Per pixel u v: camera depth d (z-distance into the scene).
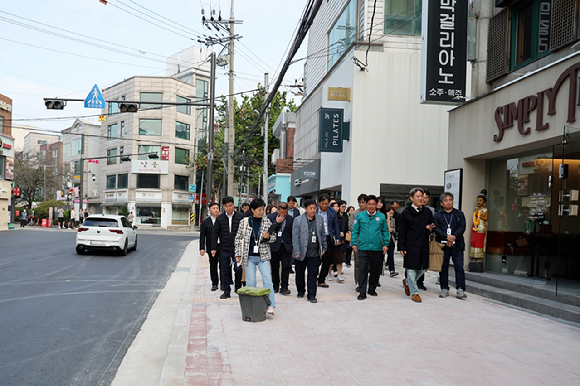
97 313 7.33
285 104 42.88
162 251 19.02
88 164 56.91
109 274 11.74
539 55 9.09
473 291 9.18
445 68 10.46
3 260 13.99
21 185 56.78
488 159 10.86
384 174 16.42
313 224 8.18
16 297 8.33
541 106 8.14
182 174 50.19
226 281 8.64
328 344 5.47
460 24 10.52
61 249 17.88
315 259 8.14
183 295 9.15
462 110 10.97
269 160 45.22
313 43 24.50
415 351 5.20
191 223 47.09
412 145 16.56
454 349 5.26
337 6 20.23
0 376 4.50
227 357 4.96
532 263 9.38
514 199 10.05
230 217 8.74
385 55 16.52
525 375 4.40
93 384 4.39
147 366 4.94
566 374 4.43
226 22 24.12
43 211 50.19
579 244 8.01
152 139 48.56
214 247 8.80
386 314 7.11
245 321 6.64
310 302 8.09
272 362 4.80
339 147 17.12
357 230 8.53
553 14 8.47
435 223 8.52
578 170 7.65
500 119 9.40
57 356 5.18
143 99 48.75
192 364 4.71
